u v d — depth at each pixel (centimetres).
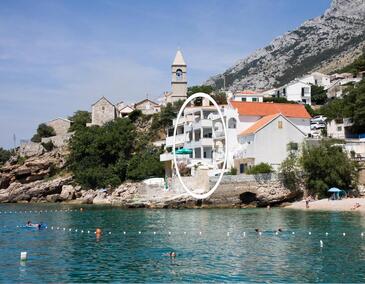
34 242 4397
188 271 3023
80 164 12212
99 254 3688
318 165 7731
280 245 3931
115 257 3547
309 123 9875
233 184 7806
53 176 12719
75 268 3161
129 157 12244
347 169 7694
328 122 10556
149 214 7006
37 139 15412
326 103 14112
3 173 13012
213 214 6650
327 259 3309
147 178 10756
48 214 7794
